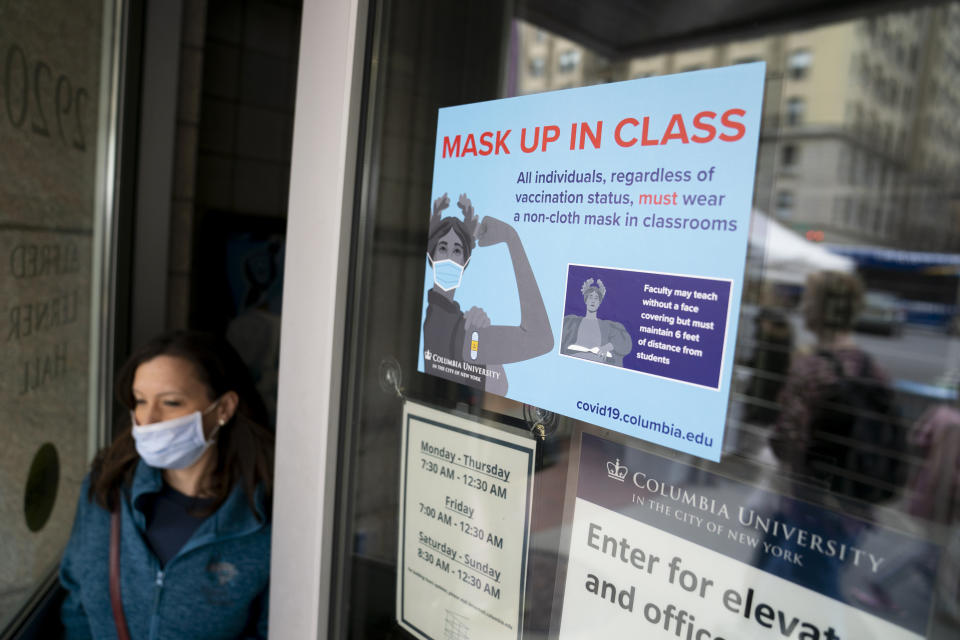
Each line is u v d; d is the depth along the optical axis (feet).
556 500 2.02
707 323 1.61
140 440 4.17
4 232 4.52
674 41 1.64
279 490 2.89
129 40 6.51
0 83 4.37
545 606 2.07
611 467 1.86
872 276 1.35
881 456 1.36
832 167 1.39
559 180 1.94
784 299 1.48
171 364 4.23
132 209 6.89
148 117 6.88
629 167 1.76
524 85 2.02
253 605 4.42
